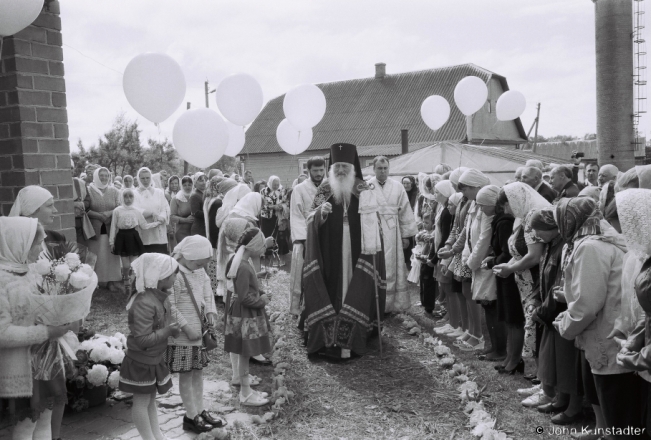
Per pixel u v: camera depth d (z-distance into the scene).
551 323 3.92
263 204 11.91
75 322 3.16
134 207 8.37
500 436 3.75
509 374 5.05
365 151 33.28
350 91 38.47
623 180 4.41
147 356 3.53
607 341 3.18
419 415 4.32
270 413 4.29
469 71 35.41
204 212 8.23
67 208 4.38
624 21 17.39
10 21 3.15
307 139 8.72
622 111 17.64
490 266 4.98
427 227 7.67
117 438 3.92
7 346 2.91
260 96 6.77
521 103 9.82
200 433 3.97
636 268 2.85
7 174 4.15
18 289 2.94
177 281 4.00
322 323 5.71
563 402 4.12
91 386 4.38
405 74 37.75
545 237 3.94
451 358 5.40
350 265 5.86
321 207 5.79
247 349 4.47
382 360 5.61
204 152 6.00
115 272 8.70
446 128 32.47
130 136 26.88
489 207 5.07
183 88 5.27
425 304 7.45
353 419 4.29
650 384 2.93
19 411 3.04
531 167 5.81
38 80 4.15
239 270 4.49
